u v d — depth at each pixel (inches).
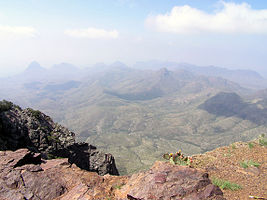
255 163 573.3
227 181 470.6
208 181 379.9
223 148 741.3
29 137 1729.8
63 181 512.4
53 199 433.1
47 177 510.6
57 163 638.5
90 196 419.8
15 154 619.5
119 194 423.5
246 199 398.3
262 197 397.1
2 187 453.4
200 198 331.6
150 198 344.2
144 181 402.9
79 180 518.6
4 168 532.1
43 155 1672.0
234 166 570.9
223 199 330.6
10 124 1616.6
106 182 514.3
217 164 597.9
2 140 1434.5
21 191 445.7
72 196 430.9
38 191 453.7
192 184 365.7
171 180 382.3
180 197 337.1
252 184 461.7
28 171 529.7
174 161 534.0
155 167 448.5
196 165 598.9
